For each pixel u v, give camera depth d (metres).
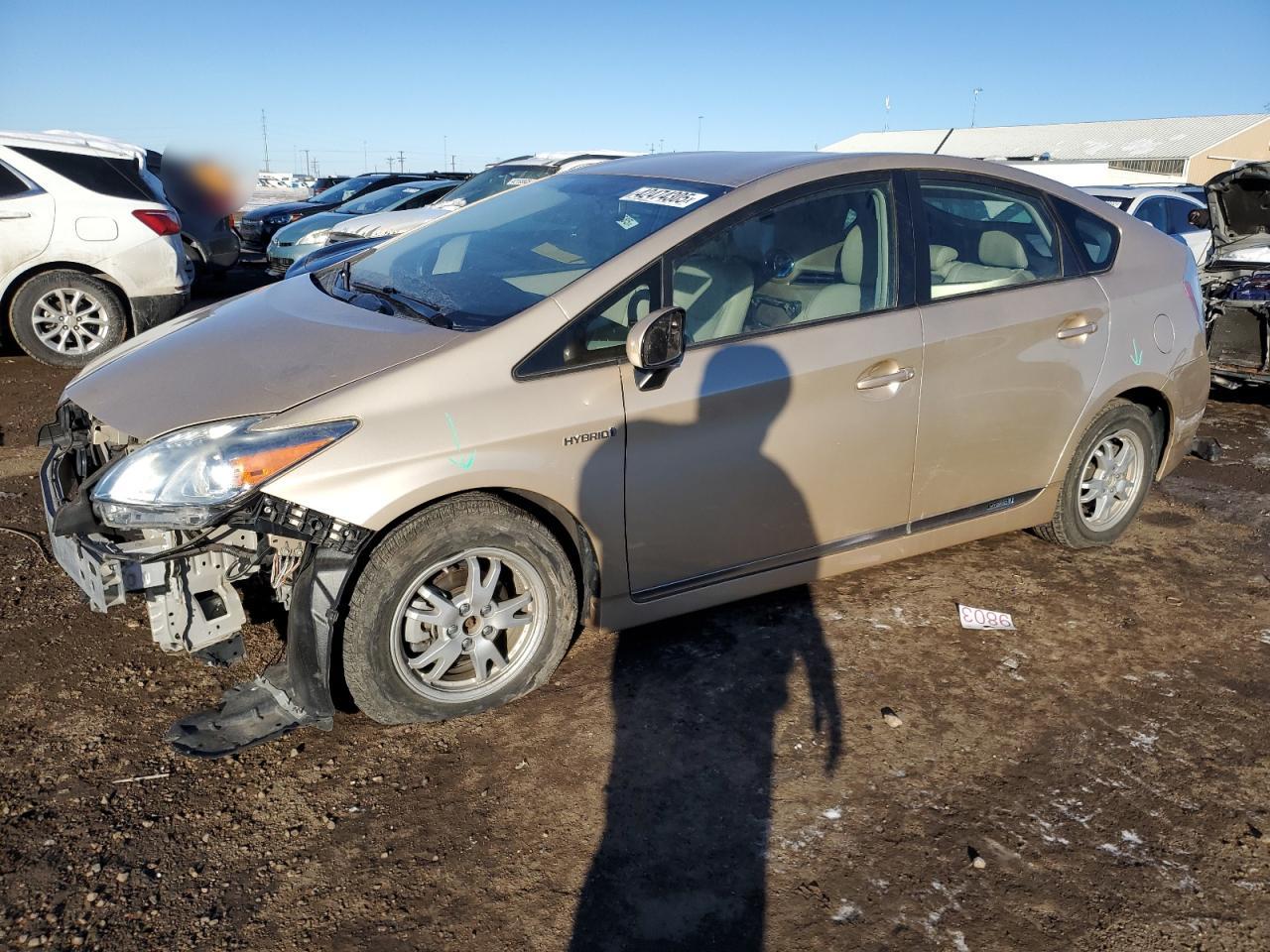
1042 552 4.44
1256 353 6.91
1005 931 2.33
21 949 2.20
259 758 2.89
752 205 3.29
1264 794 2.84
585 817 2.68
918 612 3.84
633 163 3.98
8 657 3.34
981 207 3.81
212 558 2.80
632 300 3.05
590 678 3.33
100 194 7.45
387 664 2.85
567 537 3.21
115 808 2.66
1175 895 2.45
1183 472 5.76
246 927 2.29
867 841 2.61
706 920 2.34
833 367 3.31
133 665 3.34
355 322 3.14
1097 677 3.43
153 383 2.97
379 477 2.67
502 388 2.84
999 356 3.69
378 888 2.42
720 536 3.29
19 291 7.29
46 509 3.04
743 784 2.82
